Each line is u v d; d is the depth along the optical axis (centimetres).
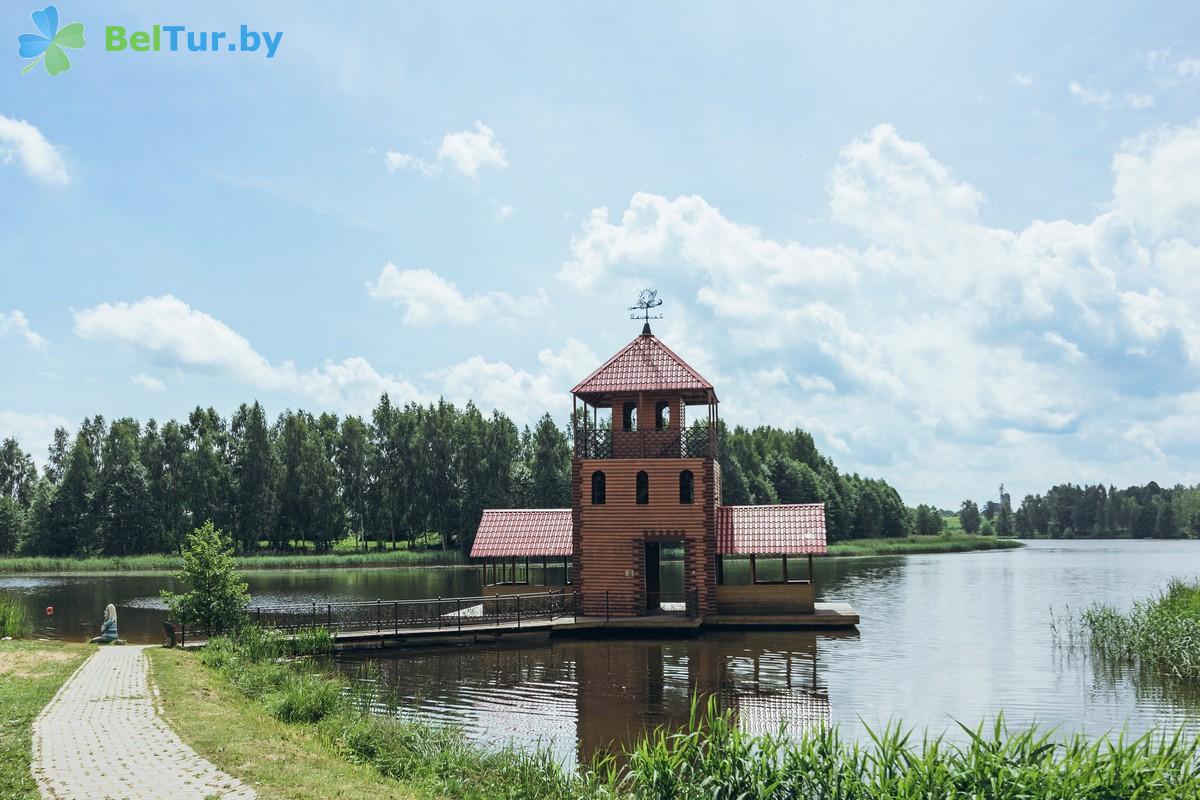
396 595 5388
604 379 3925
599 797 1381
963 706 2277
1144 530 18338
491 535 4131
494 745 1888
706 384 3831
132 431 10262
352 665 2898
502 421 9938
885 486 14150
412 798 1238
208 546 3112
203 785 1205
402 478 10162
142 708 1770
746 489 10581
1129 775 1127
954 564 8844
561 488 9688
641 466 3816
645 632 3528
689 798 1299
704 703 2316
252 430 9675
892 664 2881
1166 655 2753
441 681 2617
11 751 1384
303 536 9825
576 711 2223
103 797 1142
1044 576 6988
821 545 3750
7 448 12950
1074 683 2561
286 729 1652
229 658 2522
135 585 6475
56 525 9325
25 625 3719
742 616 3716
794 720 2136
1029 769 1145
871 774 1229
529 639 3422
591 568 3794
